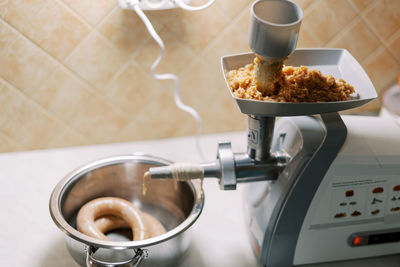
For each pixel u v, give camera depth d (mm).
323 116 665
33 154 1000
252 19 506
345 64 645
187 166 661
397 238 714
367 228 688
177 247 632
